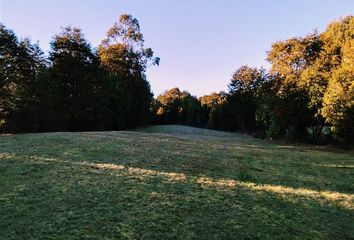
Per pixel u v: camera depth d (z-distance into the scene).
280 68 39.94
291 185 14.13
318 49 37.41
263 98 41.81
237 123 76.38
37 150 17.44
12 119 37.00
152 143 23.33
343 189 14.21
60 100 41.72
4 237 7.82
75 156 16.39
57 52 44.53
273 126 40.81
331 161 21.69
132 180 12.66
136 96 61.28
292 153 24.86
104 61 56.19
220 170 15.97
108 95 48.62
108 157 16.70
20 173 12.86
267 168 17.59
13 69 37.62
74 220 8.91
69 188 11.34
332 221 10.18
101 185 11.82
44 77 38.34
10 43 37.78
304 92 35.16
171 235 8.45
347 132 29.39
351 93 27.45
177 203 10.57
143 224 8.94
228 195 11.77
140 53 59.88
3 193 10.62
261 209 10.63
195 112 101.50
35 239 7.80
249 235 8.75
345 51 29.62
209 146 24.84
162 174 14.01
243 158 20.14
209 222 9.36
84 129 47.19
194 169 15.62
